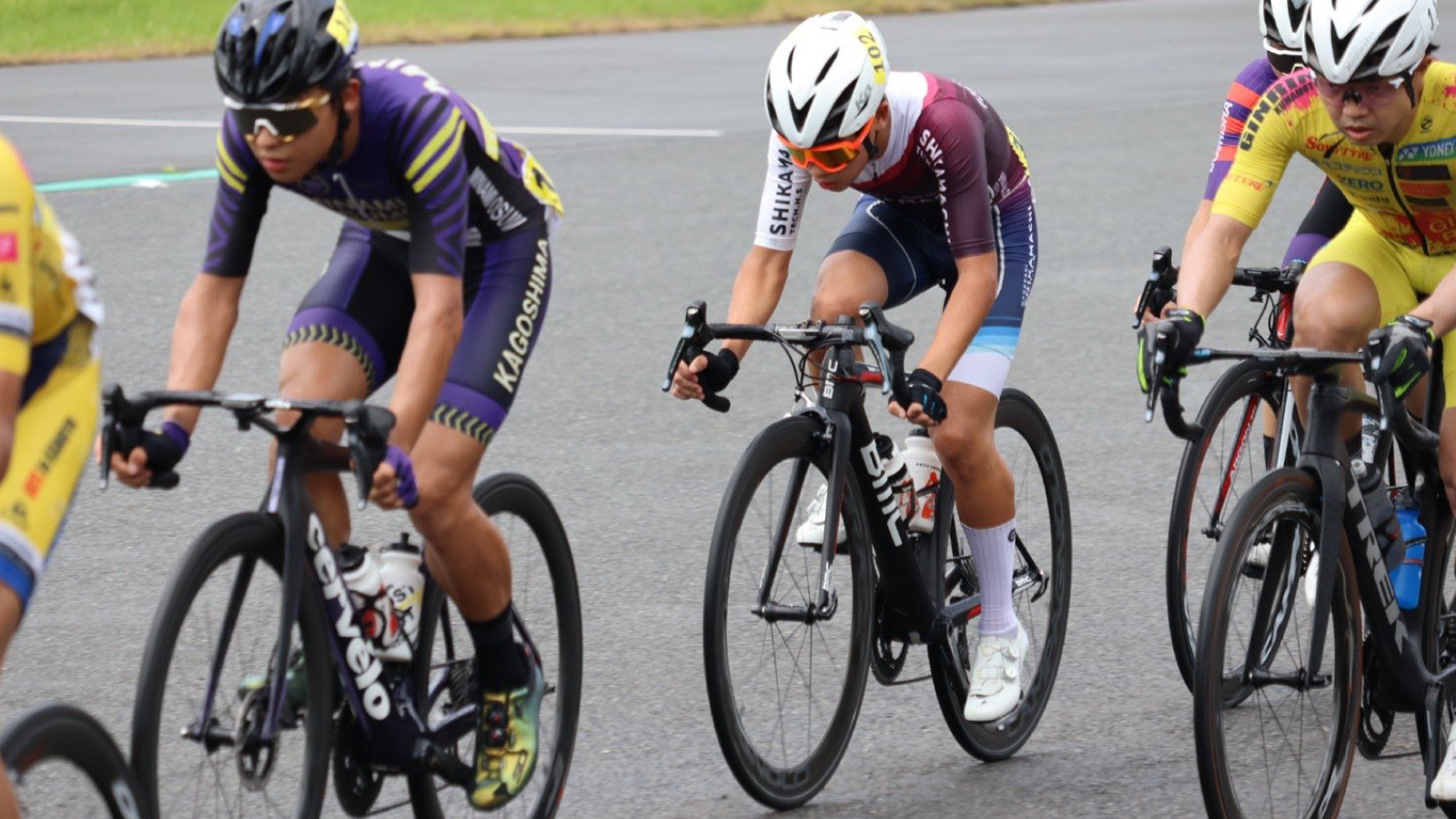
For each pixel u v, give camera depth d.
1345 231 14.04
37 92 54.22
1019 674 14.16
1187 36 69.62
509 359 11.52
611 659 15.89
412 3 75.06
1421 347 11.31
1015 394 15.03
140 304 29.12
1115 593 17.67
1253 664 12.26
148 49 64.56
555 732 12.91
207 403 10.08
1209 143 45.47
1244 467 17.20
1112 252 33.47
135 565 18.03
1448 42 63.06
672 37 69.44
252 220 10.96
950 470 14.05
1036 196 38.84
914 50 65.00
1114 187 39.69
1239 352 11.59
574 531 19.19
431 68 59.69
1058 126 48.25
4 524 8.65
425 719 11.60
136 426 10.08
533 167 12.00
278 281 30.78
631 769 13.77
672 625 16.70
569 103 51.91
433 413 11.20
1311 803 12.68
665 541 18.94
